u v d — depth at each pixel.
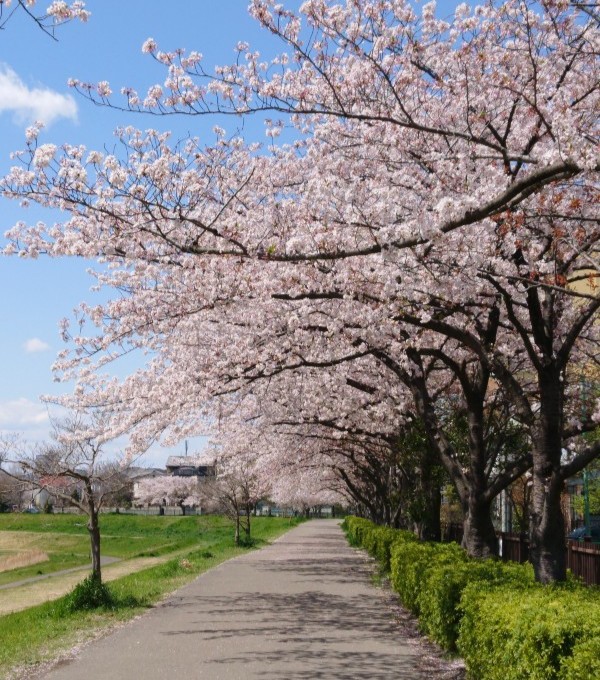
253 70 10.14
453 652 9.02
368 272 9.80
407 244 7.24
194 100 9.37
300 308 11.54
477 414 12.31
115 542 50.62
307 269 10.68
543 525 8.98
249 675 8.38
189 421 15.99
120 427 14.16
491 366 9.89
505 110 10.20
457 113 10.37
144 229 8.33
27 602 22.25
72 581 27.83
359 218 9.16
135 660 9.35
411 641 10.45
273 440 24.66
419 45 9.93
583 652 4.90
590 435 13.02
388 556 19.50
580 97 9.56
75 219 9.76
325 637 10.82
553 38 9.80
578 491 22.97
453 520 27.81
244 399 17.69
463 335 9.98
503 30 9.98
